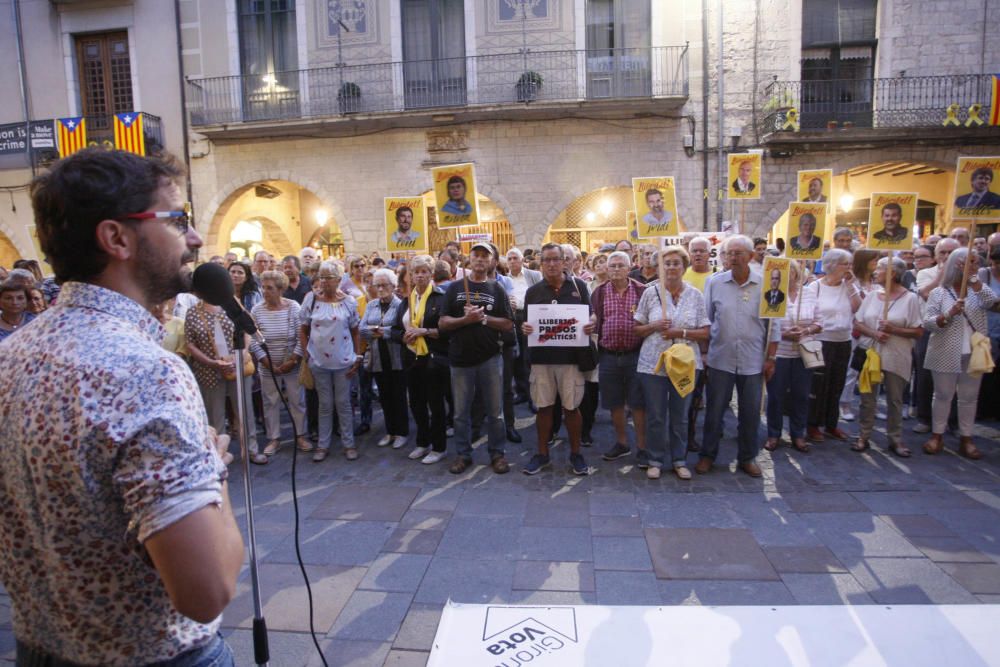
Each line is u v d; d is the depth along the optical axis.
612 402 5.49
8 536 1.11
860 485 4.81
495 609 2.61
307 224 17.95
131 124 13.84
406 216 6.49
